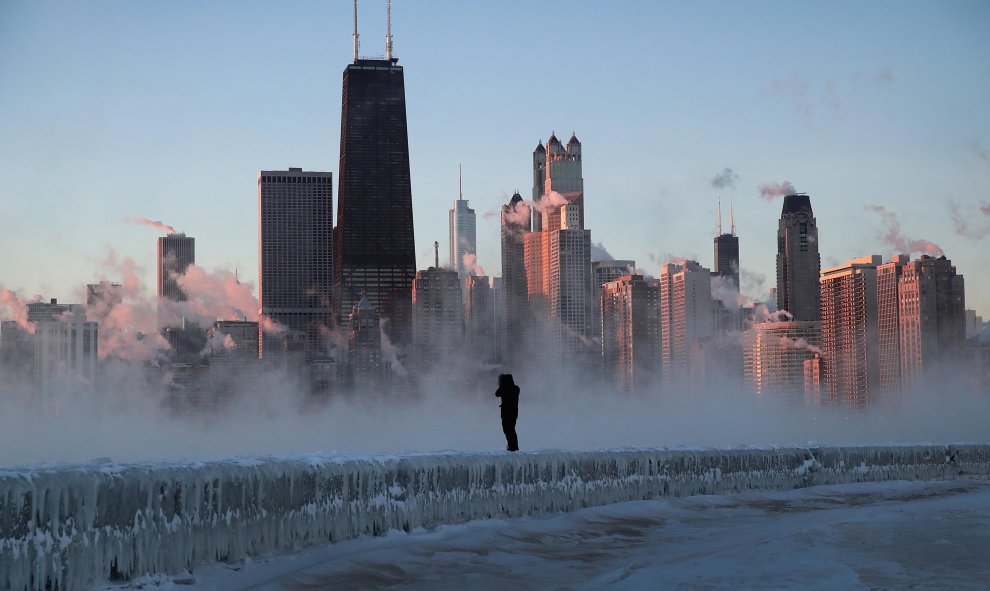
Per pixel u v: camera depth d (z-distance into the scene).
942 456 35.50
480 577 16.17
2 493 12.94
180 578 14.96
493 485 22.11
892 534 20.14
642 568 16.70
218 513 15.95
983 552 17.84
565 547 19.50
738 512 25.39
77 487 13.80
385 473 19.55
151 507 14.81
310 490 17.86
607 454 25.52
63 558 13.55
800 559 17.20
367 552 17.64
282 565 16.31
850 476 32.59
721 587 14.90
